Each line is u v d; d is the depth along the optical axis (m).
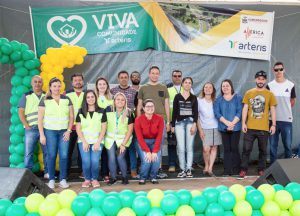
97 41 5.80
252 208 2.62
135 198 2.57
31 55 5.14
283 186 2.89
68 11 5.70
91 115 4.64
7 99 5.71
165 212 2.53
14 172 2.99
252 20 6.01
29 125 4.90
